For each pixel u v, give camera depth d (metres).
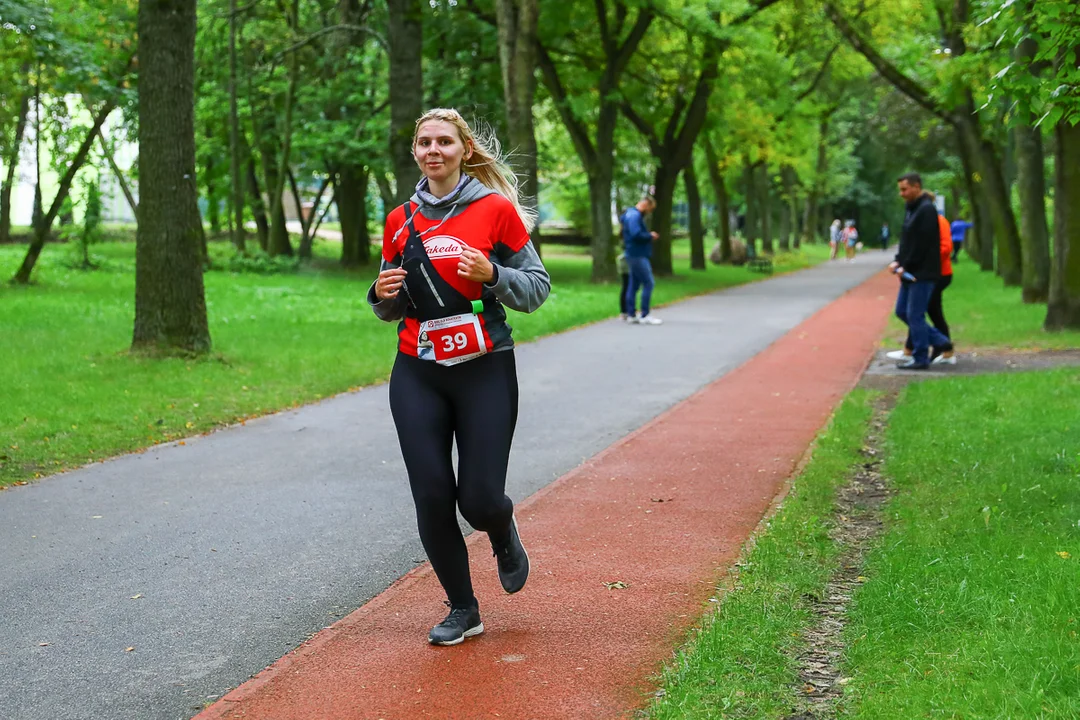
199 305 11.83
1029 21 6.20
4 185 33.34
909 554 4.83
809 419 8.95
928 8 25.31
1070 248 14.07
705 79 28.55
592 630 4.25
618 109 29.44
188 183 11.69
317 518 6.05
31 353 11.84
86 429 8.26
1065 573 4.30
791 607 4.31
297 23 29.66
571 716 3.47
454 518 4.07
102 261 26.86
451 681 3.77
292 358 12.12
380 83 29.27
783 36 32.88
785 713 3.39
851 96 47.91
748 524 5.81
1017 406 8.48
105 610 4.58
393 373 4.10
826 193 67.00
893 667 3.63
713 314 19.14
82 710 3.61
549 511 6.13
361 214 32.25
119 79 22.75
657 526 5.79
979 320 16.19
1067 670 3.39
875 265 44.75
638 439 8.19
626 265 17.39
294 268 29.12
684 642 4.09
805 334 15.64
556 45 27.31
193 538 5.65
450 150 3.94
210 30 29.06
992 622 3.89
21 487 6.70
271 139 31.83
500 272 3.83
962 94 19.14
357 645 4.12
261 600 4.72
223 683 3.84
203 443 8.10
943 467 6.64
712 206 66.00
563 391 10.59
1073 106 5.95
